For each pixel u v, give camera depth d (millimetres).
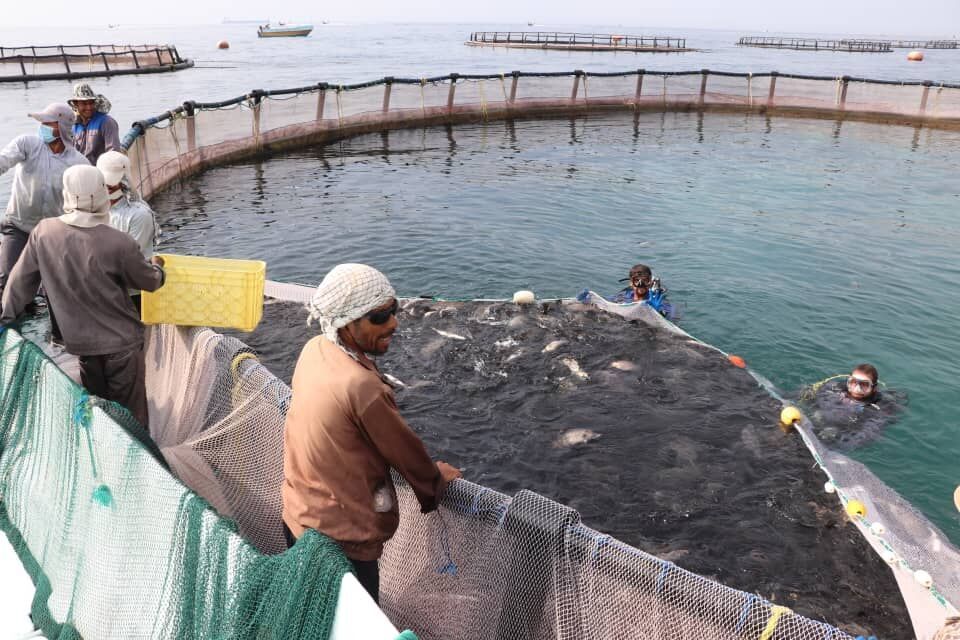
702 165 19281
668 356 7738
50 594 3496
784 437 6281
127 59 47781
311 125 21453
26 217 5723
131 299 4621
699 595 2348
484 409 6590
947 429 6887
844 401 7207
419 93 24609
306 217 13547
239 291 4461
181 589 2520
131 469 2906
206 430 4129
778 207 15047
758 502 5371
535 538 2578
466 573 2775
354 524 2582
